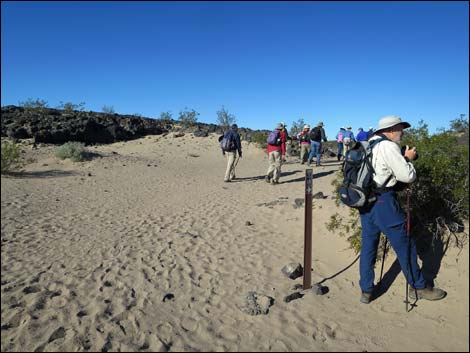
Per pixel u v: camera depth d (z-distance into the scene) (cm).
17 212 853
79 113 2886
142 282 490
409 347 342
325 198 851
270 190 1091
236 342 362
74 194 1075
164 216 827
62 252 605
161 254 588
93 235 695
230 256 571
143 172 1502
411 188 496
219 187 1182
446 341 346
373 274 410
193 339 369
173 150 2322
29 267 544
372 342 353
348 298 429
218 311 417
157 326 390
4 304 435
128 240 662
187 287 475
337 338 362
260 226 721
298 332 373
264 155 2105
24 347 360
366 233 399
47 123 2459
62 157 1656
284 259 552
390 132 404
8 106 2791
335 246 569
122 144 2580
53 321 402
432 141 540
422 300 405
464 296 398
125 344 362
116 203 968
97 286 480
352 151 393
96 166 1574
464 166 514
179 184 1253
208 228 722
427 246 488
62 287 479
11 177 1284
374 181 379
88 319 404
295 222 718
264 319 396
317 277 484
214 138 2656
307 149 1706
